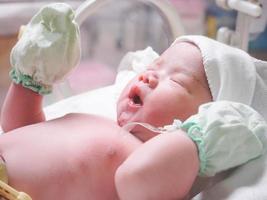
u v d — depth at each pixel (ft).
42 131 2.65
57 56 2.74
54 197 2.43
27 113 2.93
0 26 5.65
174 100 2.80
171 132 2.43
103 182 2.51
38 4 5.79
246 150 2.51
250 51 5.87
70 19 2.78
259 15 3.60
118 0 6.91
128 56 4.03
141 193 2.27
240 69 2.98
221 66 2.90
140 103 2.90
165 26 4.14
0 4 5.67
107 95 3.93
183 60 2.93
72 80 6.44
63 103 3.85
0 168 2.42
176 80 2.87
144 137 2.77
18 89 2.88
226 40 3.91
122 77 3.90
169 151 2.30
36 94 2.91
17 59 2.76
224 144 2.42
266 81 3.14
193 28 6.41
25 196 2.29
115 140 2.64
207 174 2.49
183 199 2.58
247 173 2.53
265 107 3.04
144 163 2.27
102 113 3.67
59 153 2.52
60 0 5.86
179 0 6.37
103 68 6.95
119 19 7.00
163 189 2.27
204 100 2.86
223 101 2.66
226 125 2.43
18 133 2.65
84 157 2.53
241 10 3.71
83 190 2.47
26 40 2.74
